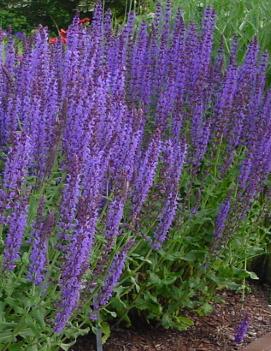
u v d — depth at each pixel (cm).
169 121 151
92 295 124
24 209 111
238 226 150
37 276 113
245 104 160
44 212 120
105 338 140
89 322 135
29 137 116
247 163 149
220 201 158
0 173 127
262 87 165
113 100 131
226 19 204
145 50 160
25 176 115
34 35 145
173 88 149
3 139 130
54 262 116
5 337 117
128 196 127
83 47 140
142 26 162
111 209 120
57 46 145
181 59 157
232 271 157
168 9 173
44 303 117
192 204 153
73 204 113
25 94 133
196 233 154
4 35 156
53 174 129
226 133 156
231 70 154
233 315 162
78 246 110
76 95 125
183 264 154
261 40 197
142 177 126
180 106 151
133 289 146
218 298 161
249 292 173
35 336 118
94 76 133
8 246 111
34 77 133
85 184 118
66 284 112
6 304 119
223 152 160
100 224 128
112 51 155
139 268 140
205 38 161
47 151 125
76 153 121
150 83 156
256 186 150
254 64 165
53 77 132
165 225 133
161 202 132
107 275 124
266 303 169
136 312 151
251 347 150
